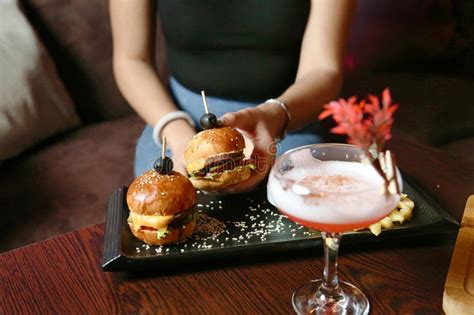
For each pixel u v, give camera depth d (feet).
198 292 2.66
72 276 2.81
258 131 3.83
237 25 4.65
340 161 2.58
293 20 4.67
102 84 6.72
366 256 2.90
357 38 7.77
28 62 5.94
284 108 4.22
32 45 6.02
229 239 3.04
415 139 6.35
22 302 2.63
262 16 4.60
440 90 7.39
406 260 2.85
